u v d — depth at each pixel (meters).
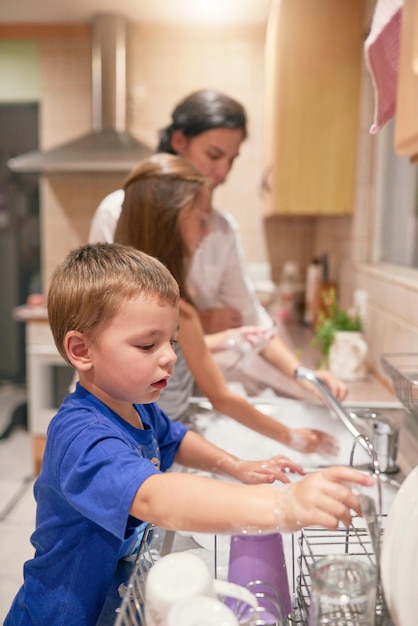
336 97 2.38
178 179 1.15
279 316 3.14
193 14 3.27
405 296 1.57
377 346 1.89
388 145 2.28
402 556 0.58
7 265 4.43
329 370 1.86
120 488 0.66
